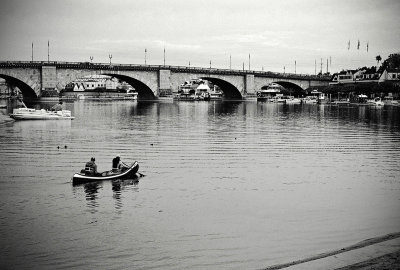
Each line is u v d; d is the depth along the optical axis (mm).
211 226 28578
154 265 23203
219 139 71000
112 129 86125
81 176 39562
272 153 56906
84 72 176625
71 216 30656
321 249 24672
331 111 151000
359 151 58875
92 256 24281
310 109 163375
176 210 31938
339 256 22938
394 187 38719
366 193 36656
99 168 47750
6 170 45719
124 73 188000
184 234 27188
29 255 24422
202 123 100375
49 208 32500
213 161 51094
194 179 41688
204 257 24016
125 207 32719
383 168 47125
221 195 36031
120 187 38500
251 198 35062
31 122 100625
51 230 27969
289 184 39750
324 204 33406
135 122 102000
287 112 143625
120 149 60250
